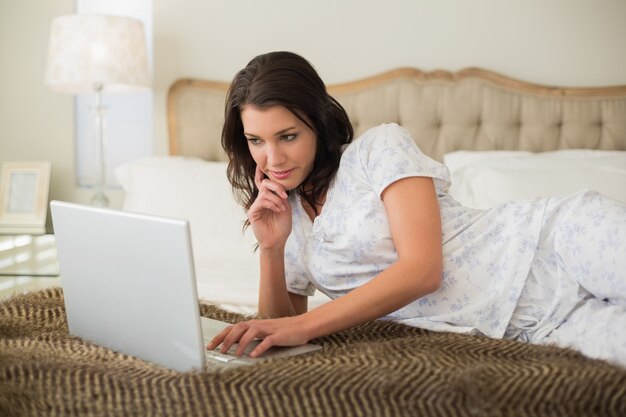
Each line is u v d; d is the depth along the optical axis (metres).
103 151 3.19
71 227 1.17
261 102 1.28
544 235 1.35
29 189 3.20
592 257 1.25
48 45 3.26
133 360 1.08
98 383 0.96
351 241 1.34
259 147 1.35
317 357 1.05
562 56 3.07
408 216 1.25
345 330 1.27
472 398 0.88
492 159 2.73
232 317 1.44
